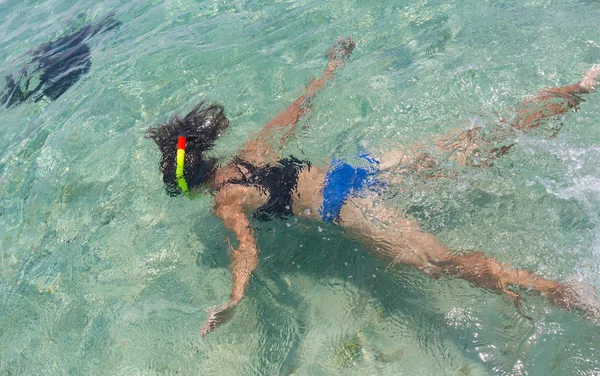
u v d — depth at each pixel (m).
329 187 3.27
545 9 5.00
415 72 4.52
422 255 2.97
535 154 3.36
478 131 3.63
